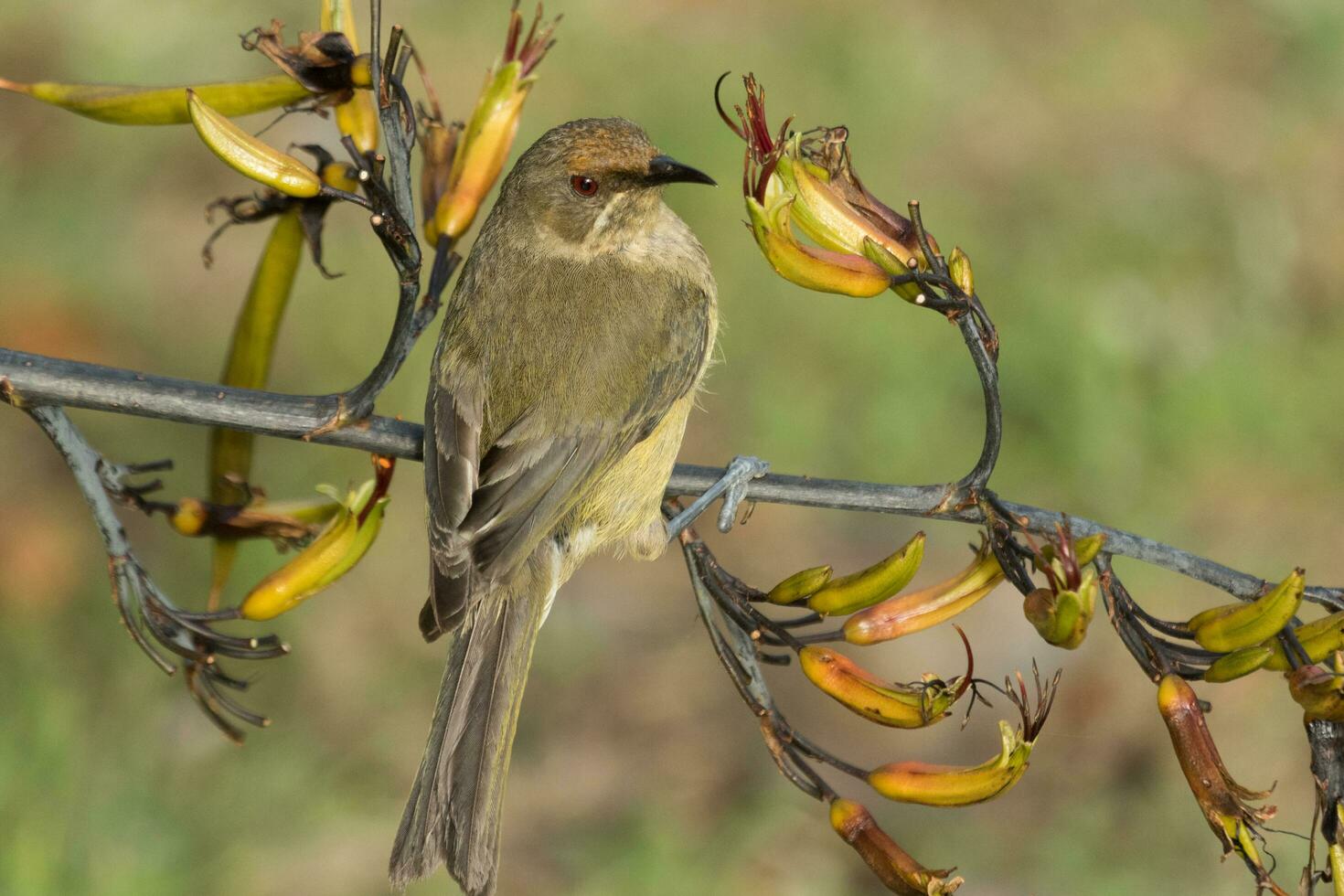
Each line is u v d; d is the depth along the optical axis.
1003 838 11.73
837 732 12.68
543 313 6.94
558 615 13.48
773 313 15.55
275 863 10.73
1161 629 5.21
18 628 11.83
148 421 13.80
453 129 6.04
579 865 11.39
